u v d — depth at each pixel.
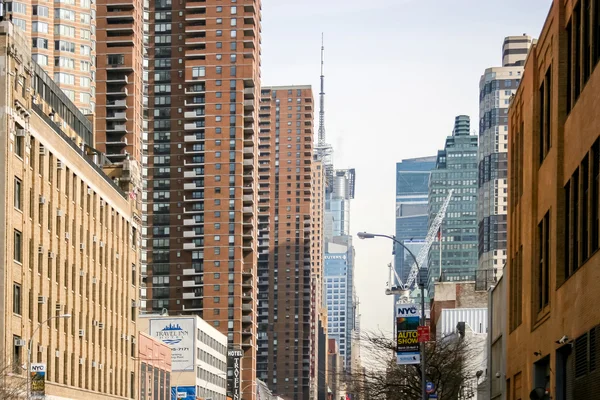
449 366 78.25
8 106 76.25
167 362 146.12
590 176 38.22
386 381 79.88
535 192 54.16
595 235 38.06
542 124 53.88
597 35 38.16
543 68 52.09
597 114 36.62
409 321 61.22
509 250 67.31
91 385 99.88
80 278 96.69
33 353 81.25
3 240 75.00
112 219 110.25
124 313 115.12
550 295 48.06
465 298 112.44
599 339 36.00
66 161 92.12
